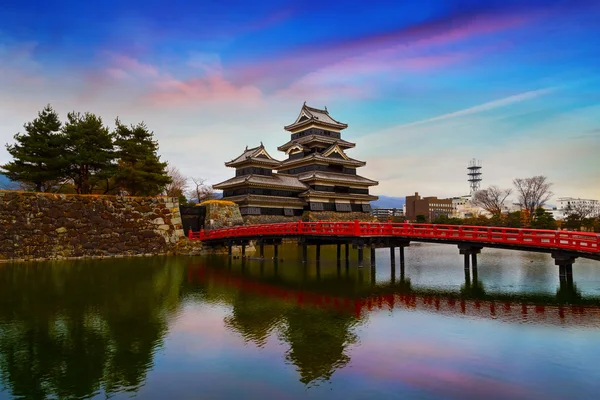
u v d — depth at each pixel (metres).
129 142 43.69
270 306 19.00
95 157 38.53
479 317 16.75
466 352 12.76
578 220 75.50
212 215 46.50
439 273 28.97
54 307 18.58
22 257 33.25
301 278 26.80
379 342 13.79
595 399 9.72
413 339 14.05
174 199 42.75
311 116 73.38
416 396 9.92
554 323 15.74
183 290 22.62
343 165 74.19
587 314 17.06
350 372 11.34
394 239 30.62
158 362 12.19
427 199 151.25
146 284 24.25
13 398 9.99
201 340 14.14
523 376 10.98
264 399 9.84
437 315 17.17
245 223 59.94
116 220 38.38
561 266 22.45
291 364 11.96
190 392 10.23
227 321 16.47
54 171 37.56
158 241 40.34
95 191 48.62
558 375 11.03
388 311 17.95
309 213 66.06
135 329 15.40
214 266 32.56
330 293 21.95
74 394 10.18
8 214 33.09
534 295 21.11
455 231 26.44
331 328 15.44
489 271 30.03
